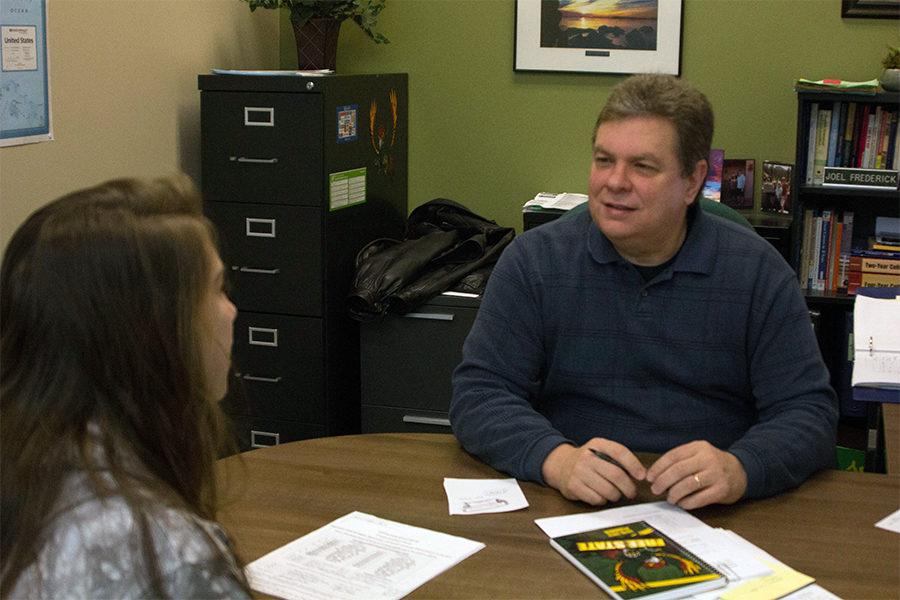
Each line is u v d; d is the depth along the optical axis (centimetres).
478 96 390
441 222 371
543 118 386
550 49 380
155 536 85
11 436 89
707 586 136
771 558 145
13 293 91
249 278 336
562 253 197
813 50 362
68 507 86
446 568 142
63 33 290
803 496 169
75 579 84
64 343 89
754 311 189
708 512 162
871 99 327
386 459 182
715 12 366
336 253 335
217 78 327
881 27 355
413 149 399
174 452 94
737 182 369
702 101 184
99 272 89
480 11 384
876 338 230
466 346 197
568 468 166
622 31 373
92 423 90
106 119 312
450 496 166
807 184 345
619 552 144
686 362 191
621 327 192
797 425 178
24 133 277
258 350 340
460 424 187
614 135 179
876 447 233
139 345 90
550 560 145
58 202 93
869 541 152
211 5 363
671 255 191
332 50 364
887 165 341
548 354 199
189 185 100
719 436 193
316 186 324
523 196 394
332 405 341
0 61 266
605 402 194
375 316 329
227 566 90
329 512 159
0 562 88
